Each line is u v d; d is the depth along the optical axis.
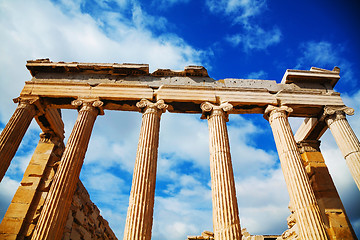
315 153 21.34
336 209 18.25
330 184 19.55
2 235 15.85
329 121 18.67
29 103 17.39
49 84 18.41
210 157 15.92
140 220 12.52
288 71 20.17
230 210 13.19
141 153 15.12
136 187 13.70
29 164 19.16
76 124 16.31
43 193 18.02
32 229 16.55
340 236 17.03
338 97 19.55
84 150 15.68
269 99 18.83
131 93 18.19
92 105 17.41
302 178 14.76
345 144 17.00
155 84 19.09
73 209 18.52
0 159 14.63
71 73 19.39
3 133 15.65
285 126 17.19
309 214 13.53
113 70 19.31
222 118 17.38
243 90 19.06
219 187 14.05
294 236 19.42
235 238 12.32
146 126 16.44
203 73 19.91
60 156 20.55
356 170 15.82
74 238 18.42
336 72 20.48
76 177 14.48
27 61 19.08
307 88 20.12
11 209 17.00
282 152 16.23
